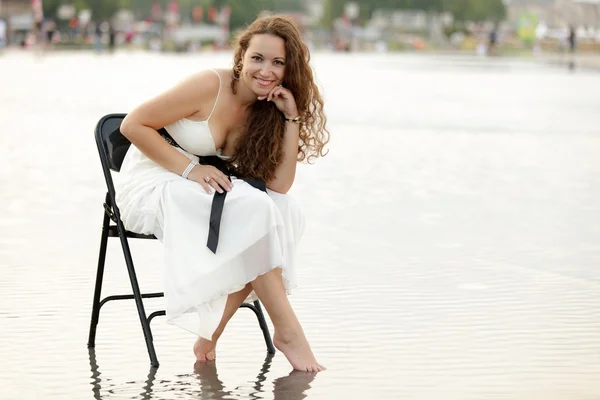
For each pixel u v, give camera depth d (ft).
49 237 30.32
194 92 18.72
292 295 23.94
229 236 17.84
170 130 19.01
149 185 18.49
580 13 386.32
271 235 17.81
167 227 18.08
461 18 536.42
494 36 325.42
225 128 19.13
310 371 18.39
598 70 172.55
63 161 47.85
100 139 19.17
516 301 23.41
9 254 27.91
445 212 35.37
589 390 17.28
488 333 20.81
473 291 24.34
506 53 328.70
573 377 17.97
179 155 18.49
